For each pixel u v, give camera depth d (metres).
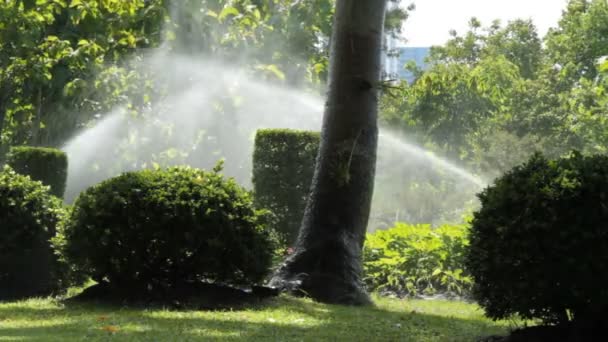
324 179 13.41
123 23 21.69
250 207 11.80
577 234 8.21
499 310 8.90
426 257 15.88
